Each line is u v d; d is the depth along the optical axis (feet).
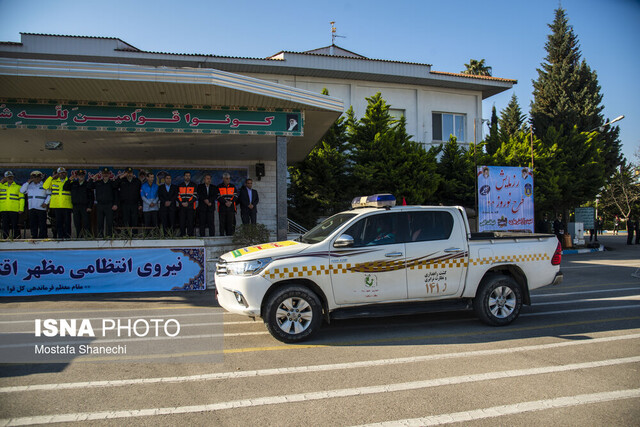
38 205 36.40
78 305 27.35
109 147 42.70
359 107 65.92
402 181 53.83
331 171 52.34
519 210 57.16
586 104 88.02
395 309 19.99
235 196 40.57
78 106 32.63
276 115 35.06
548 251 22.39
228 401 12.82
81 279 31.01
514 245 21.77
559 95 90.48
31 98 32.09
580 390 13.46
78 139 38.63
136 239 31.99
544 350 17.54
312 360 16.57
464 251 20.86
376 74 64.08
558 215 81.05
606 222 159.63
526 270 21.90
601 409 12.14
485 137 74.49
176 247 32.40
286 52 60.18
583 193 77.51
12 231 32.35
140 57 56.13
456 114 72.38
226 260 19.80
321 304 19.76
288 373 15.17
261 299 18.70
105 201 35.09
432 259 20.40
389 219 20.56
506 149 66.85
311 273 19.07
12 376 14.96
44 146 41.86
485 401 12.69
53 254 30.78
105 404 12.61
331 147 53.72
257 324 22.36
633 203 96.02
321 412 12.05
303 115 35.40
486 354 17.10
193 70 29.43
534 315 24.04
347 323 22.49
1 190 35.40
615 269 45.80
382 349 17.94
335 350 17.84
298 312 18.98
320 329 21.29
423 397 13.01
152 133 36.09
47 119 32.24
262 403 12.66
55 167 48.60
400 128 57.41
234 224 40.11
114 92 31.14
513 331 20.59
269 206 53.11
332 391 13.52
